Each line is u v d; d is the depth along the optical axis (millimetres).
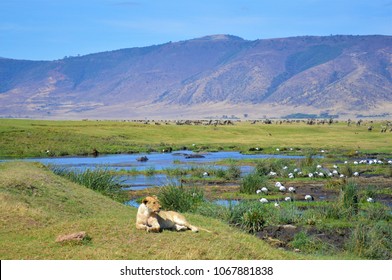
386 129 126000
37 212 22297
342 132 120312
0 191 24359
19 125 96812
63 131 95562
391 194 38562
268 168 51500
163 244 17062
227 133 114312
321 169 50312
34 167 31547
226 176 48281
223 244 17500
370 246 22391
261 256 17391
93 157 73875
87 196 27781
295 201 35219
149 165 61000
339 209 29219
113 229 18688
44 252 16625
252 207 27828
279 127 128000
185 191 30750
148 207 18406
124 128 109188
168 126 117562
